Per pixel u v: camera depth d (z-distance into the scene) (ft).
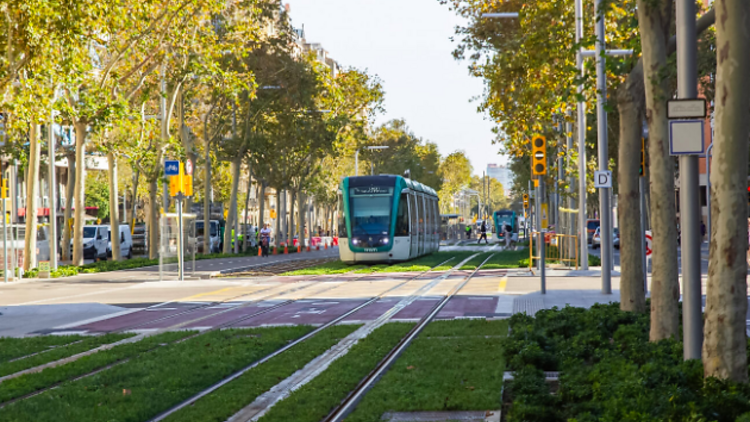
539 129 92.68
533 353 33.27
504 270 109.19
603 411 23.44
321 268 120.57
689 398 23.44
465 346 40.06
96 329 54.44
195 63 130.62
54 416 26.30
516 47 68.74
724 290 25.79
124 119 122.72
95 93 113.60
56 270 116.78
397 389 29.78
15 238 133.49
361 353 39.09
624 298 48.78
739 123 25.39
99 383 32.40
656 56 35.88
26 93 88.53
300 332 48.29
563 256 124.06
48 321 60.64
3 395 30.53
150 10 114.21
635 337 36.83
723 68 25.54
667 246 36.35
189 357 38.42
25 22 84.94
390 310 62.18
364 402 27.73
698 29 35.27
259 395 30.22
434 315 57.67
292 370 35.04
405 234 131.13
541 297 69.41
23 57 91.56
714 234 25.98
